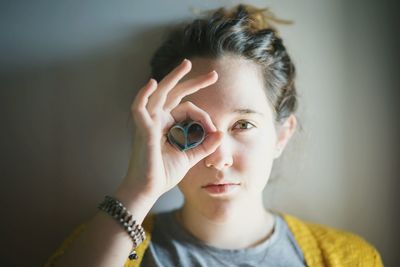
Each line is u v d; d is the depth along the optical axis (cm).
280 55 45
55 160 52
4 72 51
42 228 52
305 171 56
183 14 53
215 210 41
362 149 56
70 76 52
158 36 53
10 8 51
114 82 53
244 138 40
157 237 45
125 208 35
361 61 55
